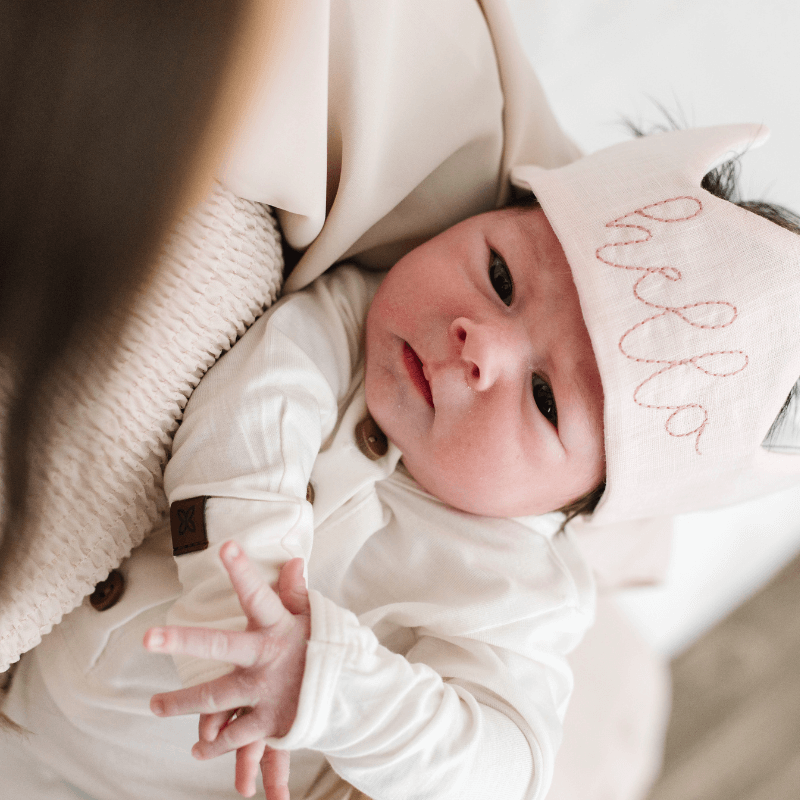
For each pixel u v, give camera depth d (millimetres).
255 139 574
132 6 503
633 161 746
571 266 681
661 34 1119
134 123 513
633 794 1033
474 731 633
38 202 499
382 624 772
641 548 1094
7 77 493
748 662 1628
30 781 756
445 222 841
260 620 519
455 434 714
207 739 530
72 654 703
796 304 666
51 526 571
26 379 515
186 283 588
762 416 692
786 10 1095
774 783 1545
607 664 1093
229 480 630
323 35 561
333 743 564
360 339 809
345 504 759
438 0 703
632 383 658
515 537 795
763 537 1482
